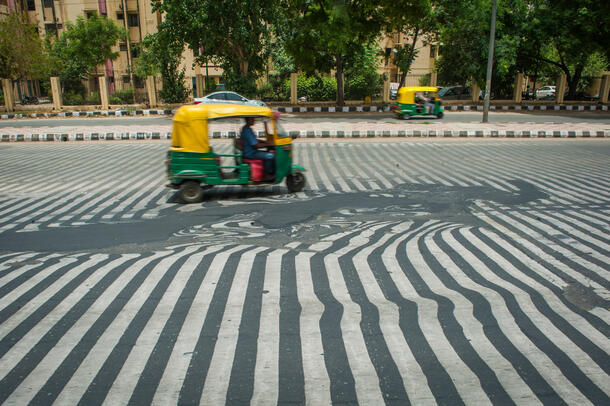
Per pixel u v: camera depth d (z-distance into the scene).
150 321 3.22
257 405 2.32
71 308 3.44
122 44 37.50
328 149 12.10
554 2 24.98
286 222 5.77
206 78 29.02
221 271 4.14
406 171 8.98
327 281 3.89
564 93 28.67
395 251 4.62
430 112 19.86
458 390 2.43
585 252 4.55
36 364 2.71
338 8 19.55
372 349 2.82
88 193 7.44
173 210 6.44
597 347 2.82
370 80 27.89
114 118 22.86
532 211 6.08
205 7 21.16
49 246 4.95
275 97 28.48
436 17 24.08
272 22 23.70
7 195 7.31
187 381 2.53
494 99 28.72
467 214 5.99
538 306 3.38
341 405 2.31
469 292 3.63
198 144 6.73
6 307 3.47
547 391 2.41
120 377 2.57
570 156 10.64
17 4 37.28
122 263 4.39
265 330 3.07
